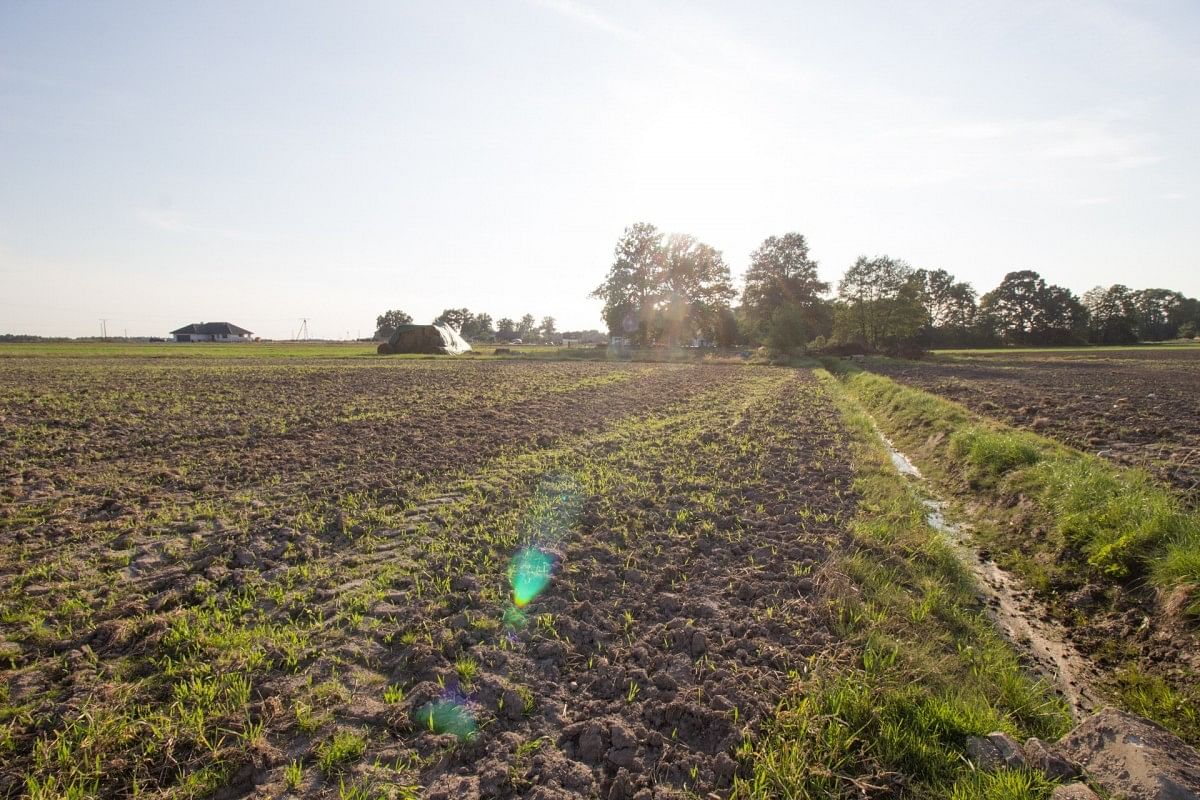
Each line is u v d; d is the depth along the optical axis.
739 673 4.68
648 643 5.17
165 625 5.09
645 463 11.40
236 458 11.11
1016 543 8.07
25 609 5.34
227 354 50.31
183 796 3.47
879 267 66.00
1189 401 20.00
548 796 3.47
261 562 6.54
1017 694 4.63
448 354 56.09
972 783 3.57
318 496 8.93
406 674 4.69
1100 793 3.35
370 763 3.75
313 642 5.05
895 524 8.12
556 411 17.97
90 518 7.78
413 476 10.15
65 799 3.36
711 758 3.86
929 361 49.62
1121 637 5.64
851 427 15.86
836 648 5.05
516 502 8.82
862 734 4.06
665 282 72.69
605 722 4.14
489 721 4.14
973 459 11.09
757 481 10.27
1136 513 7.06
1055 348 85.62
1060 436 13.84
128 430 13.41
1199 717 4.42
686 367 41.22
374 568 6.48
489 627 5.33
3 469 9.89
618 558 6.95
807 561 6.84
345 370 31.92
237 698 4.26
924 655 4.95
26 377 24.50
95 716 4.02
